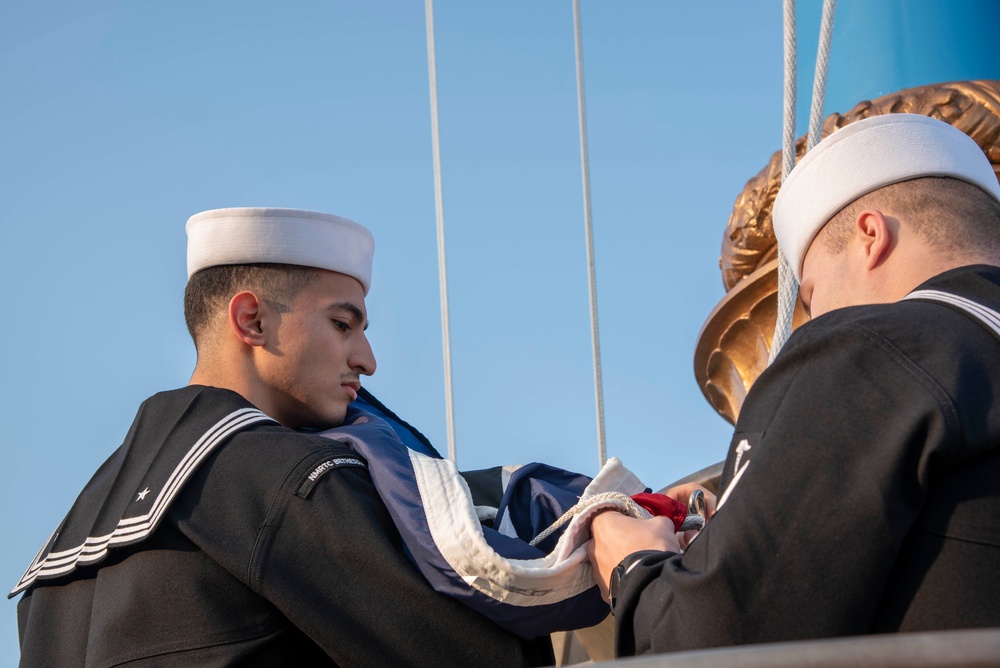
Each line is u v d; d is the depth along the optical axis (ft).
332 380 9.59
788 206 8.43
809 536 6.34
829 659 4.46
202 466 8.57
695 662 4.55
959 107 14.28
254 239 9.66
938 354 6.59
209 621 8.12
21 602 9.09
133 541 8.32
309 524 8.23
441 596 8.08
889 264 7.76
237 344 9.57
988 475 6.29
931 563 6.22
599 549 8.08
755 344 15.81
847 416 6.52
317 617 8.00
